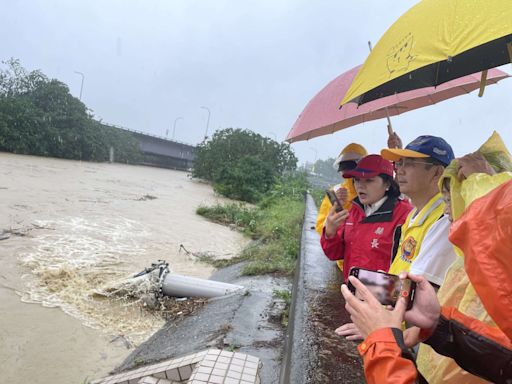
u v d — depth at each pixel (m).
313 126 3.44
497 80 3.33
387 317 1.50
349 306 1.59
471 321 1.54
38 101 29.02
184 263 8.02
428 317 1.57
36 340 4.33
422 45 1.61
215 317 4.68
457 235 1.43
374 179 3.12
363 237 3.18
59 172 20.11
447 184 1.94
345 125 4.04
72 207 11.67
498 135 1.94
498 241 1.28
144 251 8.38
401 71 1.66
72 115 29.59
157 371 2.86
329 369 2.41
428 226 2.46
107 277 6.40
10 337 4.32
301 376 2.34
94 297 5.62
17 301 5.20
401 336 1.45
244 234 12.02
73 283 5.99
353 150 4.12
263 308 4.83
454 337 1.53
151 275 5.84
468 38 1.45
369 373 1.42
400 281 1.63
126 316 5.16
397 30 1.83
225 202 19.31
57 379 3.73
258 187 21.91
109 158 33.47
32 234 8.33
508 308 1.25
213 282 5.82
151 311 5.38
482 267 1.31
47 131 27.50
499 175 1.62
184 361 2.87
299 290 3.98
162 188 21.48
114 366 4.02
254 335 4.09
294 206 15.66
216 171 25.31
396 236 3.01
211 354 2.81
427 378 1.86
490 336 1.47
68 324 4.76
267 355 3.64
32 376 3.73
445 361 1.75
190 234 10.69
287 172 28.53
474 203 1.40
